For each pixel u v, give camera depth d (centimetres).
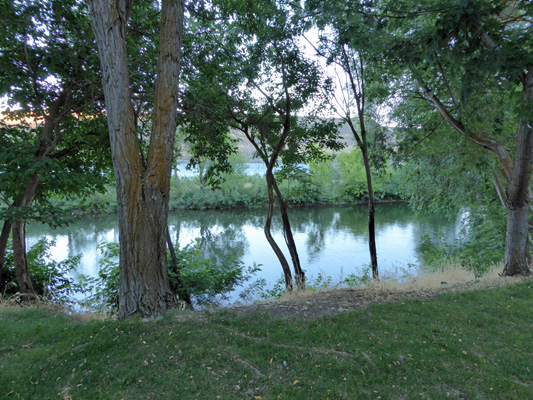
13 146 679
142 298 468
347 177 4369
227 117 1017
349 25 748
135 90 815
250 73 973
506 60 550
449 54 655
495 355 412
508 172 776
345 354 404
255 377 356
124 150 452
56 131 784
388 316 509
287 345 420
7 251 1055
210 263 1056
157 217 476
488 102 769
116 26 441
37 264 1042
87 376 347
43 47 692
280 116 1091
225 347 402
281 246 2125
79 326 454
